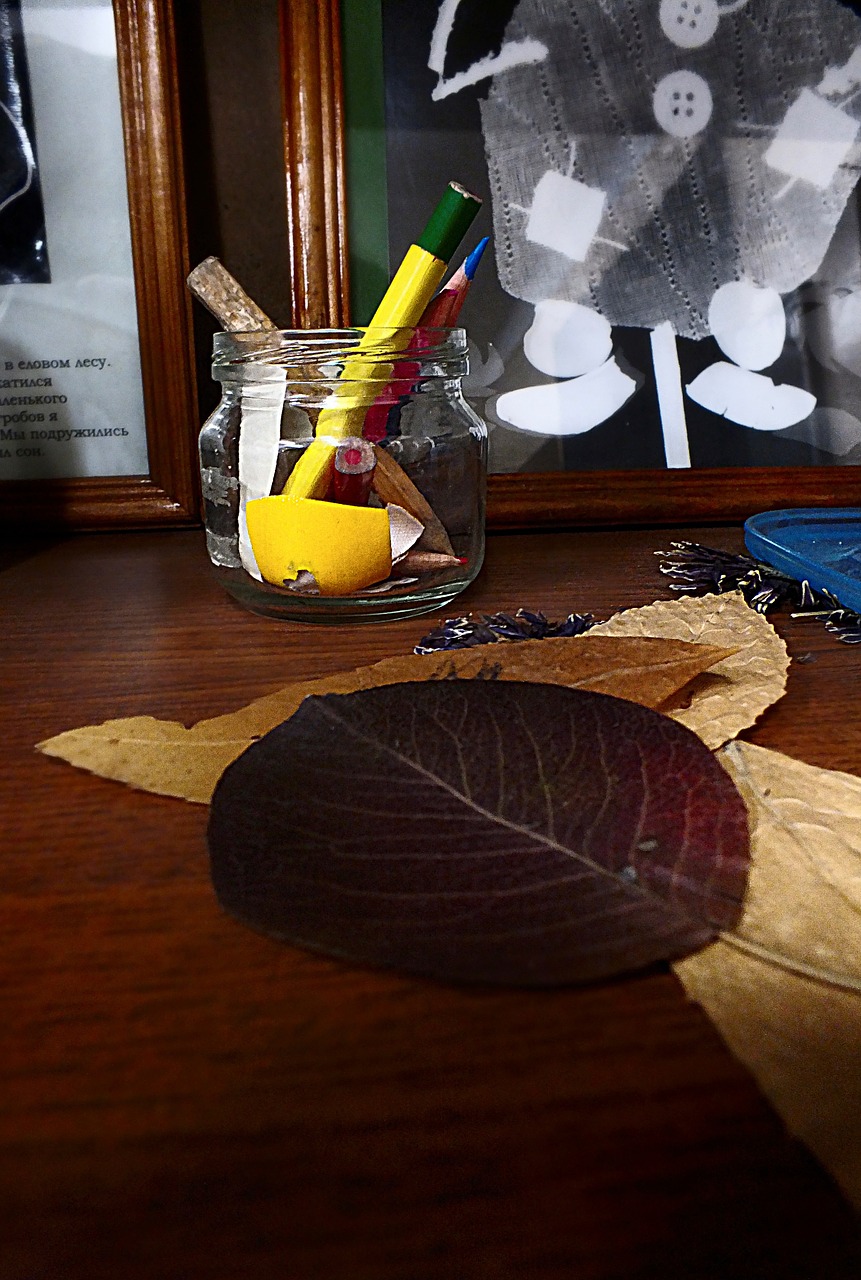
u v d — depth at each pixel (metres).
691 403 0.37
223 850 0.18
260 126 0.38
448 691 0.21
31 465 0.36
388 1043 0.14
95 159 0.35
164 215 0.35
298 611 0.28
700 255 0.37
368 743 0.19
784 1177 0.12
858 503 0.38
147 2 0.34
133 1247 0.11
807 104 0.37
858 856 0.18
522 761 0.19
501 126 0.36
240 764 0.19
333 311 0.36
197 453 0.37
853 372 0.38
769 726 0.22
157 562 0.34
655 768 0.19
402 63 0.35
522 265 0.36
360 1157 0.12
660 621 0.26
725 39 0.36
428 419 0.28
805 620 0.29
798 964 0.15
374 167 0.35
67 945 0.17
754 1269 0.11
